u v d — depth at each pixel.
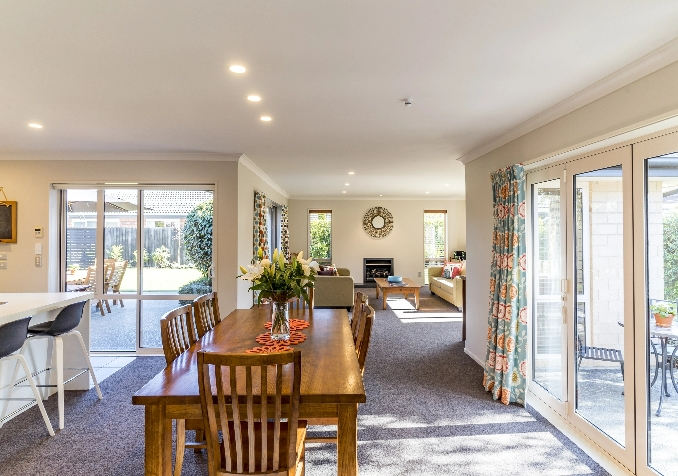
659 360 2.27
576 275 2.92
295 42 1.95
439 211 10.53
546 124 3.10
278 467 1.58
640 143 2.27
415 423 3.00
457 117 3.20
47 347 3.52
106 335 4.99
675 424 2.27
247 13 1.69
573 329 2.92
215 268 4.79
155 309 4.93
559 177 3.06
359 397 1.63
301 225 10.47
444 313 7.25
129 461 2.47
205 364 1.50
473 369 4.23
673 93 1.96
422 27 1.81
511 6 1.64
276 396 1.52
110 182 4.77
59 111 3.03
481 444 2.69
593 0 1.59
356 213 10.53
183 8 1.65
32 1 1.59
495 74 2.34
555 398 3.19
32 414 3.14
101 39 1.91
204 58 2.13
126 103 2.85
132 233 4.93
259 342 2.41
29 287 4.68
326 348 2.31
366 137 3.88
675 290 2.21
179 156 4.70
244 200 5.15
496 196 3.73
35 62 2.16
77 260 4.93
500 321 3.47
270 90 2.61
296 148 4.39
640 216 2.28
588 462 2.47
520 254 3.37
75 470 2.37
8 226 4.68
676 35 1.87
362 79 2.42
